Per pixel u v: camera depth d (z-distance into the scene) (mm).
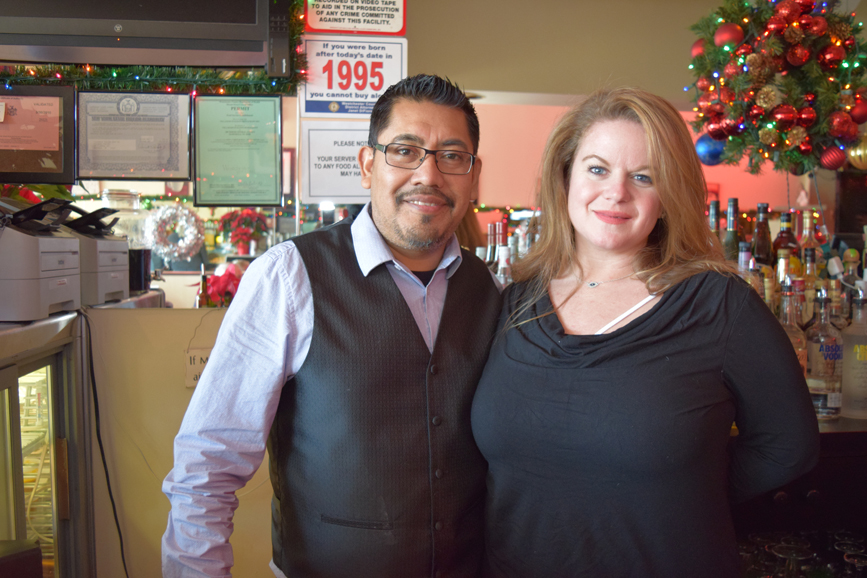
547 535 996
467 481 1100
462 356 1115
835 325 1564
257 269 1087
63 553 1561
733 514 1428
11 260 1250
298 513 1080
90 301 1607
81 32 1685
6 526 1214
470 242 2430
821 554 1393
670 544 932
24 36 1672
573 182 1098
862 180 4188
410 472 1042
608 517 955
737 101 2027
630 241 1057
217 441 1034
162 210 4406
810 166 2123
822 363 1499
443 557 1065
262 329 1056
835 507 1426
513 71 4691
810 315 1694
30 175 1713
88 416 1593
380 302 1086
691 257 1074
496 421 1032
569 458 970
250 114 1812
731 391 983
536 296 1153
